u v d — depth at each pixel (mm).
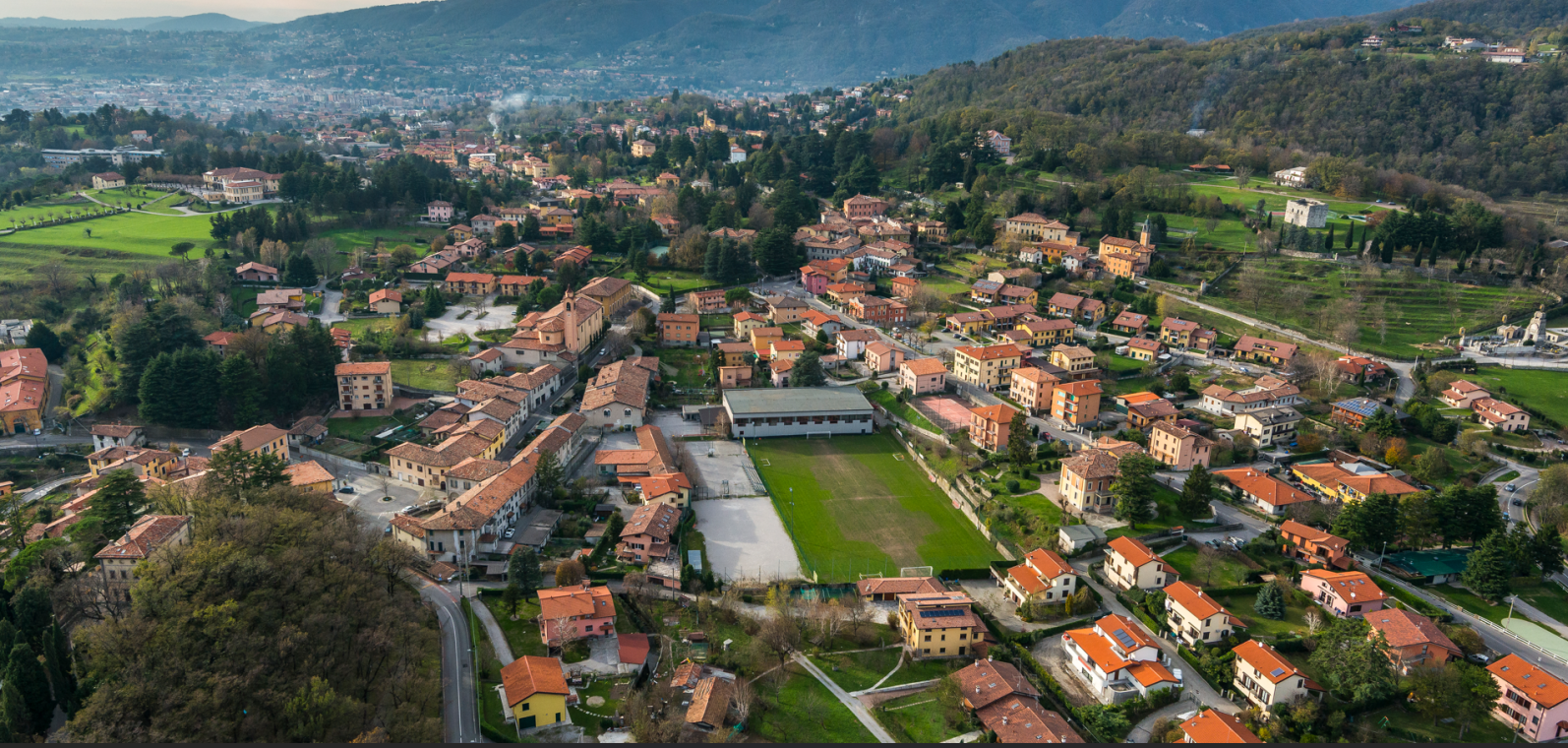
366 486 180250
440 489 177875
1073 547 154875
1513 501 175750
